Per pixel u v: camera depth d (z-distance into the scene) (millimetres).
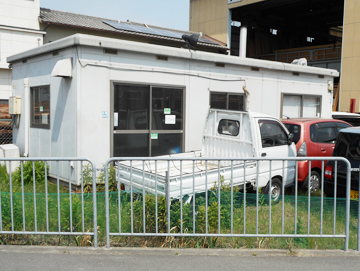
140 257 4305
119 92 8047
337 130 8945
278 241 4859
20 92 10125
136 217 4891
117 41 7789
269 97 10719
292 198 5945
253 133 6875
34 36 14703
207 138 7727
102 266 4051
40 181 8430
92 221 4926
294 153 7672
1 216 4672
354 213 5621
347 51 23156
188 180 5699
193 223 4559
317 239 4891
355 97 22703
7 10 14406
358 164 6230
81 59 7469
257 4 27641
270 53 34219
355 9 22766
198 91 9297
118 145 8086
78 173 7582
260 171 6945
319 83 12094
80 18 18078
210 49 21266
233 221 4996
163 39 17844
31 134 9523
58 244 4812
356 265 4180
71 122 7680
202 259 4270
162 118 8734
